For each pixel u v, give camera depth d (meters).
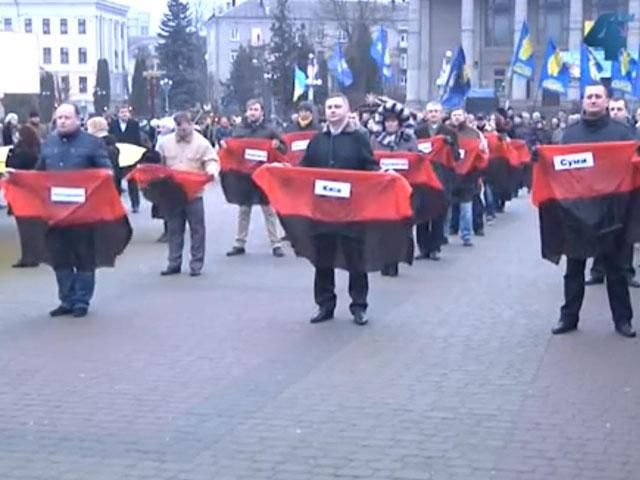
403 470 6.41
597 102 9.92
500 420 7.38
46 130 25.94
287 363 8.99
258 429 7.19
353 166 10.66
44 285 12.86
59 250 10.91
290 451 6.75
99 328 10.38
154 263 14.85
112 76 114.75
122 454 6.72
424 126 17.09
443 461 6.56
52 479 6.30
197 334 10.12
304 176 10.59
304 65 72.75
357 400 7.88
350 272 10.66
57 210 10.87
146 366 8.89
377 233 10.48
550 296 12.21
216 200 26.12
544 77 34.34
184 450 6.78
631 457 6.64
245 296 12.13
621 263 9.98
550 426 7.25
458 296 12.22
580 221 9.80
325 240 10.53
